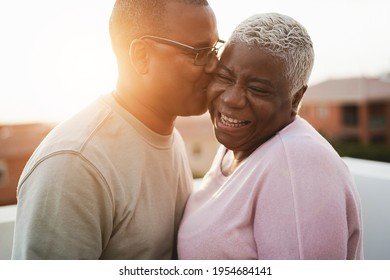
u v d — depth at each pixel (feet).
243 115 4.45
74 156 4.58
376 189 7.61
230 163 5.35
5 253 6.67
